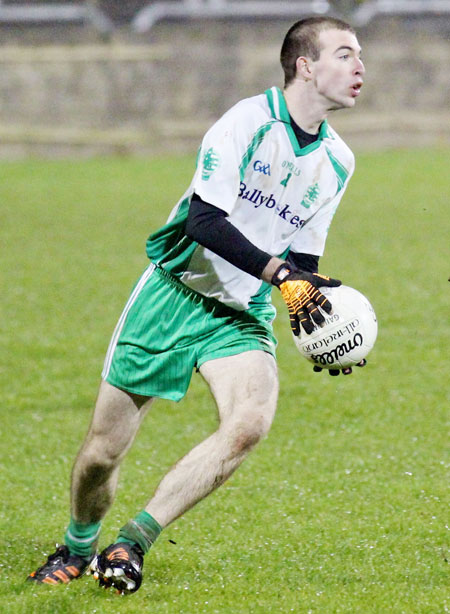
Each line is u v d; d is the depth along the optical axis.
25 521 16.39
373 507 16.75
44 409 23.75
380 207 60.69
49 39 105.25
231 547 15.06
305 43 12.71
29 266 42.47
